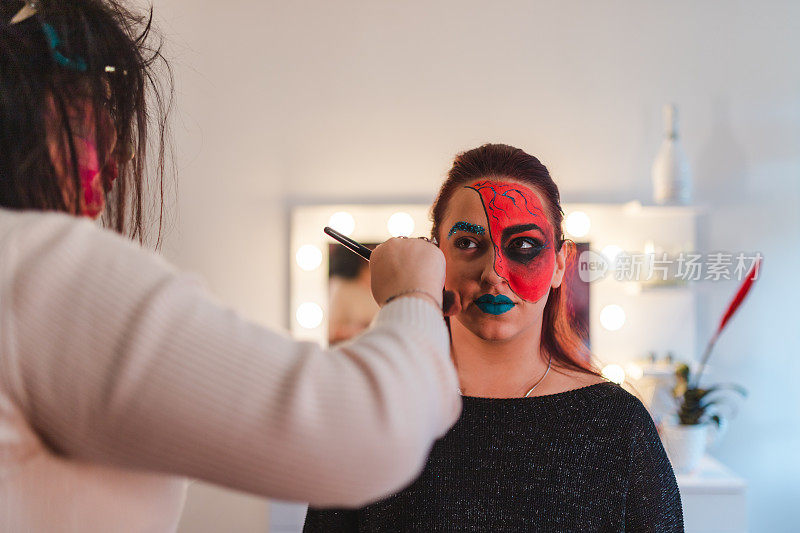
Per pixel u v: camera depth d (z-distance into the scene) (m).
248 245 2.18
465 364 0.89
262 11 2.17
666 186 2.07
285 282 2.18
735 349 2.19
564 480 0.83
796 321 2.19
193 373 0.39
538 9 2.18
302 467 0.40
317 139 2.18
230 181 2.18
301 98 2.18
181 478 0.52
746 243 2.18
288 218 2.18
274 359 0.41
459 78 2.18
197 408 0.39
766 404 2.20
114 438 0.40
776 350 2.19
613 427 0.84
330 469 0.41
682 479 1.91
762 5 2.18
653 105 2.18
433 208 0.96
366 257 0.72
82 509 0.44
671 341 2.16
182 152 2.16
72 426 0.40
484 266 0.88
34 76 0.49
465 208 0.90
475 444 0.84
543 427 0.84
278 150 2.18
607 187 2.18
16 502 0.42
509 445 0.84
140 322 0.40
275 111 2.18
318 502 0.42
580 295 2.14
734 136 2.18
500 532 0.82
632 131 2.18
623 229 2.16
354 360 0.43
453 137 2.18
